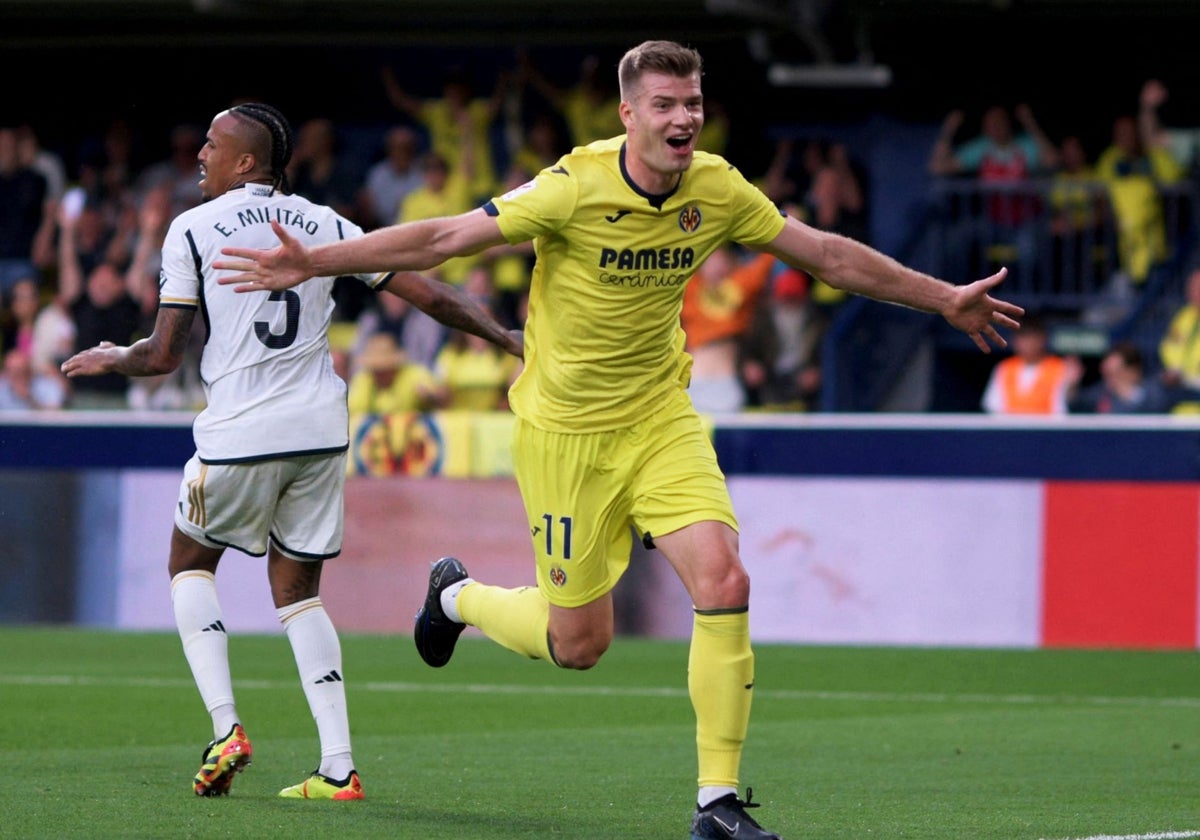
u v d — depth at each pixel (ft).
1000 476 96.48
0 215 130.11
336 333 119.14
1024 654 89.81
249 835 34.53
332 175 131.54
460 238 33.58
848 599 98.94
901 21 122.52
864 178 124.98
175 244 40.16
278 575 41.63
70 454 108.58
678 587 100.73
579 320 35.50
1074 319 117.39
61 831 34.94
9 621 109.19
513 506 103.14
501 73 128.88
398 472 105.29
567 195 34.24
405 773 46.03
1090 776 46.32
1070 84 123.75
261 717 60.59
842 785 44.45
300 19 124.88
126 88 133.28
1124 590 94.32
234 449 40.01
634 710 63.93
